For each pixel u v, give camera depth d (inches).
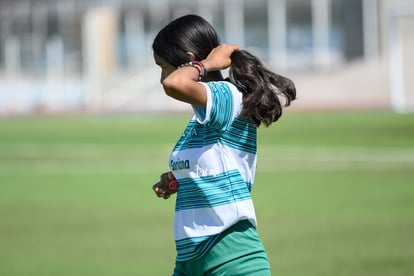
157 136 2906.0
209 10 5664.4
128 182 1649.9
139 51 5816.9
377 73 4694.9
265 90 414.3
